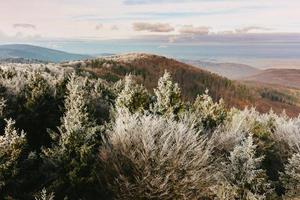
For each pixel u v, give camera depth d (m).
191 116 10.18
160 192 6.52
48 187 6.03
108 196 6.64
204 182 7.23
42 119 9.20
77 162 6.51
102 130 8.28
